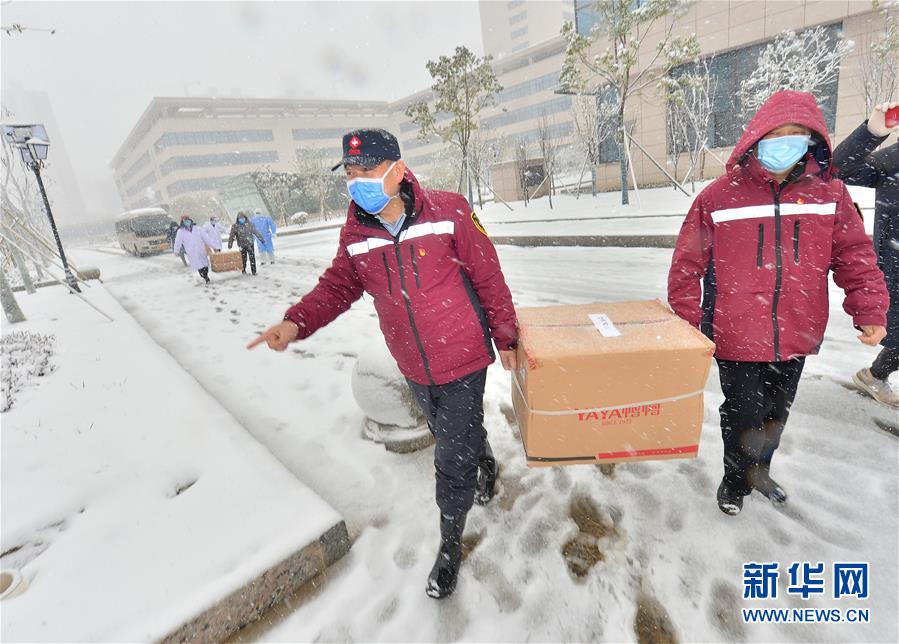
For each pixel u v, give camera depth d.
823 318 1.82
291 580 1.91
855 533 1.96
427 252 1.71
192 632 1.65
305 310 1.92
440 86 17.86
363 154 1.54
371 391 2.94
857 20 12.95
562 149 31.47
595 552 2.02
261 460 2.56
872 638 1.57
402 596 1.90
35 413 3.46
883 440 2.50
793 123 1.58
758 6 14.36
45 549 2.04
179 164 64.75
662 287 5.86
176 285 10.59
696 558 1.93
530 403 1.80
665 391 1.78
